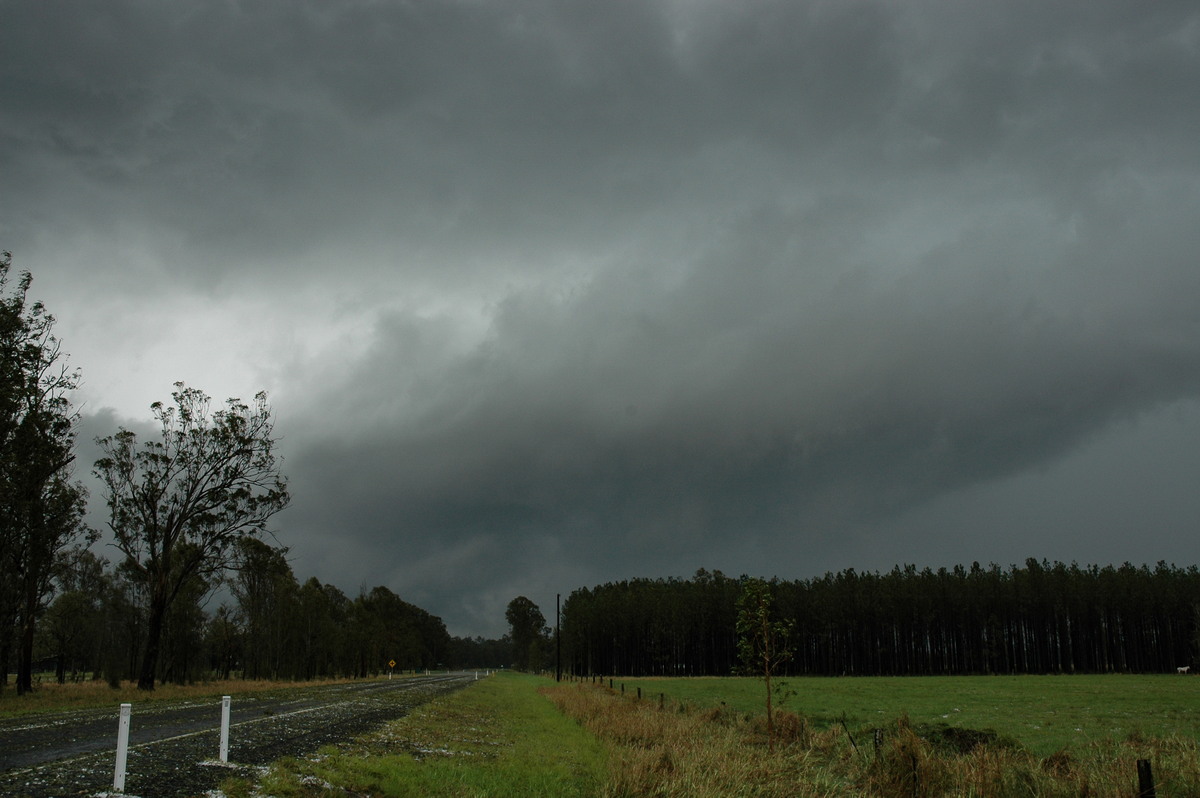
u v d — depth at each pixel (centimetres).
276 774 1353
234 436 4909
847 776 1748
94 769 1311
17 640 4250
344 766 1501
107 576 7525
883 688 7094
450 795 1374
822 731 2600
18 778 1209
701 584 14612
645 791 1491
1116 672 12750
